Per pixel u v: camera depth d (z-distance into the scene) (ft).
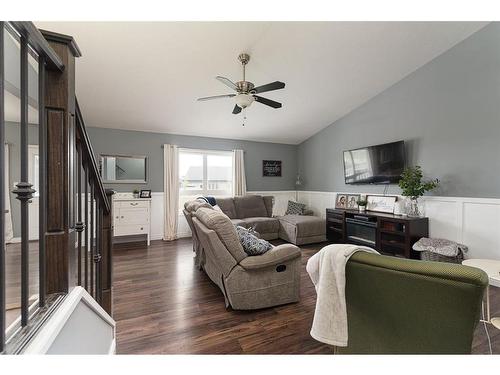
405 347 3.21
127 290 8.83
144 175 16.85
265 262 7.26
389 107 13.80
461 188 10.72
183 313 7.26
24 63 2.37
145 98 12.94
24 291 2.44
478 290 2.60
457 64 10.78
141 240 16.61
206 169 19.17
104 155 15.81
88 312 3.77
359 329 3.63
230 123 16.81
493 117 9.71
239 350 5.63
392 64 11.84
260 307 7.42
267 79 12.17
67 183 3.05
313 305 7.79
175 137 17.80
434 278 2.80
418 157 12.41
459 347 2.84
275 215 20.31
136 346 5.74
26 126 2.43
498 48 9.53
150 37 8.88
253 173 20.57
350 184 16.43
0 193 2.00
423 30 9.75
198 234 8.70
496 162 9.65
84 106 13.30
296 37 9.54
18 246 12.82
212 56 10.18
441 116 11.41
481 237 10.03
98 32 8.49
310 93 13.89
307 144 20.84
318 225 15.99
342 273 3.48
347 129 16.67
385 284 3.18
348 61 11.32
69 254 3.08
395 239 12.09
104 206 5.81
